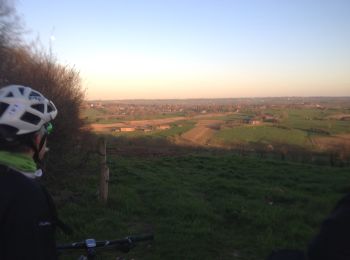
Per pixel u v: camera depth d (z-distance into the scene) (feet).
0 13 39.47
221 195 35.42
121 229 24.64
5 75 36.40
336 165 68.23
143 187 37.63
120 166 52.08
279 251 5.79
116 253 20.59
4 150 6.37
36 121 6.59
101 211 27.96
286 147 136.77
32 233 5.70
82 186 36.58
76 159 42.75
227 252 21.66
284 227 25.52
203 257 20.74
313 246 4.75
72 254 19.48
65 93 40.68
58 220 6.46
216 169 53.47
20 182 5.94
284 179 46.29
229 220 27.58
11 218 5.68
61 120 37.73
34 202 5.86
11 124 6.29
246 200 33.19
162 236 23.07
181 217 27.32
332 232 4.61
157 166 55.52
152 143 115.55
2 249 5.66
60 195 32.40
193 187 39.14
